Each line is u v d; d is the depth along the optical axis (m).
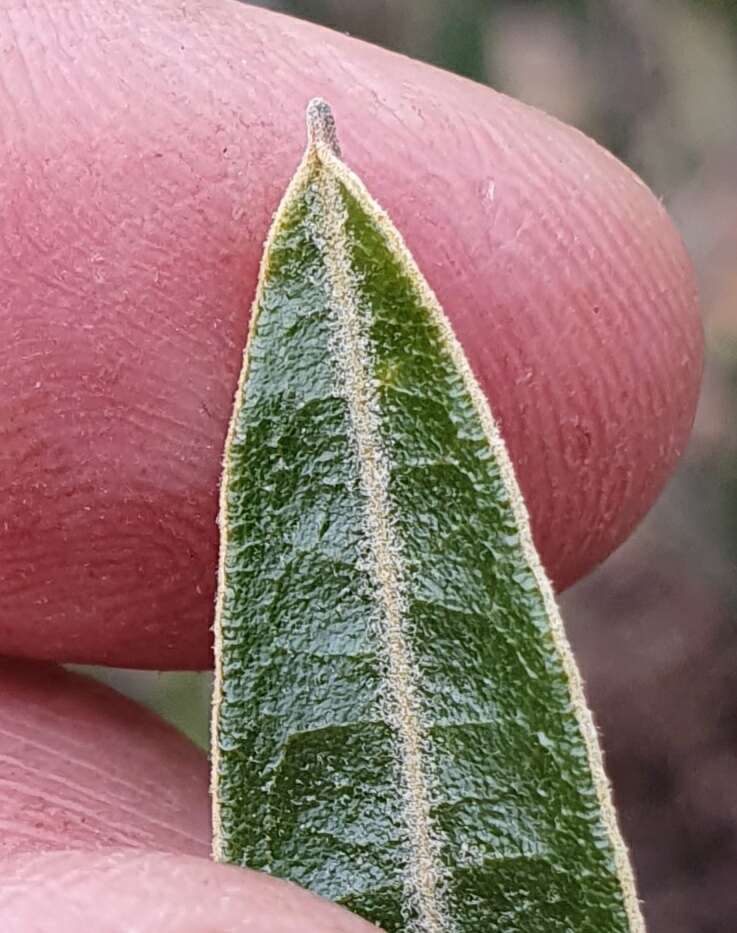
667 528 0.20
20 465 0.09
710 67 0.19
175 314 0.09
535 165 0.10
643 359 0.10
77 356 0.09
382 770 0.07
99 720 0.10
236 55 0.09
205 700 0.17
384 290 0.07
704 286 0.19
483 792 0.07
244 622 0.07
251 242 0.09
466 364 0.07
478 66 0.19
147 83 0.09
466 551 0.07
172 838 0.10
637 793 0.19
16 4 0.09
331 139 0.07
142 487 0.09
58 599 0.10
